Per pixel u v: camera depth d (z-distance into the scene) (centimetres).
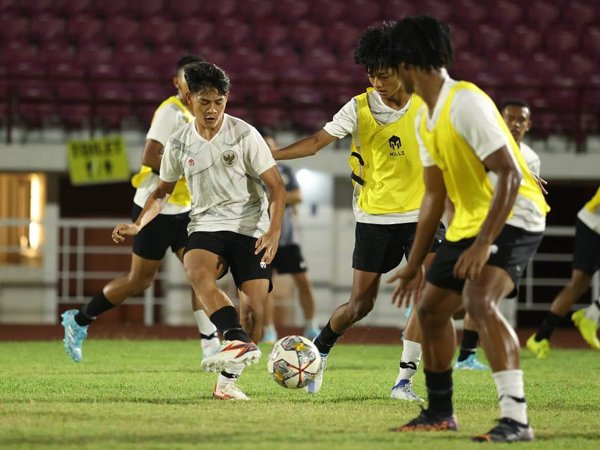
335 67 5972
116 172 5053
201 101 1911
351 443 1438
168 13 6219
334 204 5291
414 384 2392
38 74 5488
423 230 1573
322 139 2188
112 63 5934
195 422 1639
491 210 1428
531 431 1484
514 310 5119
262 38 6112
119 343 3841
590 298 5381
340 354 3456
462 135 1455
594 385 2462
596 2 6391
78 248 5222
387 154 2142
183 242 2611
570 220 5544
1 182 5362
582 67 6094
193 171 1980
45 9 6172
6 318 5259
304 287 3981
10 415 1706
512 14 6312
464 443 1445
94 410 1784
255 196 2019
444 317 1546
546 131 5612
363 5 6266
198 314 2742
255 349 1797
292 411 1811
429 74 1472
